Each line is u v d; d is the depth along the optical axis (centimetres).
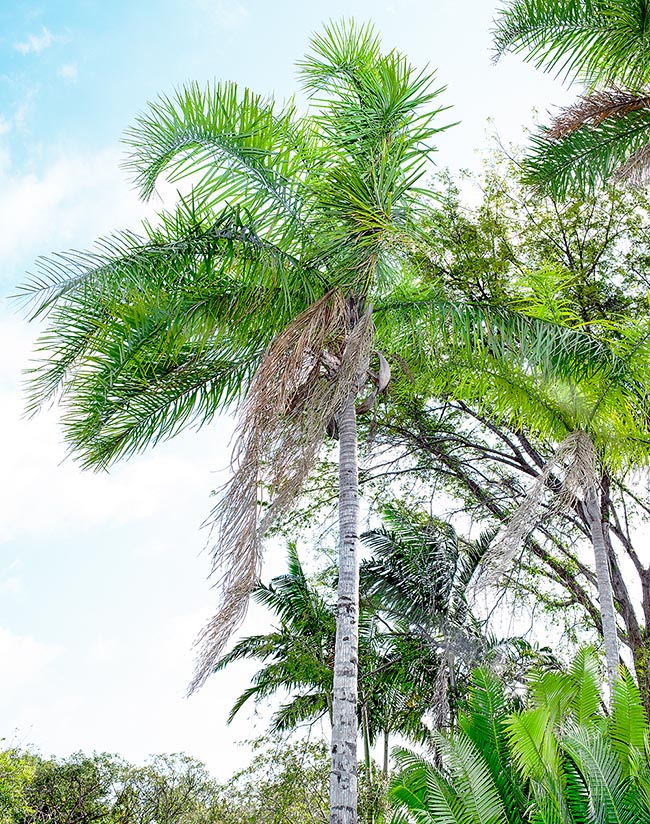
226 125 946
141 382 1004
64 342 905
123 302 888
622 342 997
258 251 939
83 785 2328
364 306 994
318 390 885
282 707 1847
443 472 1788
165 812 2314
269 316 966
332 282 980
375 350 1045
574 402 1055
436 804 623
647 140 1070
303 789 1792
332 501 1708
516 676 1470
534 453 1692
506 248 1597
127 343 899
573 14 1055
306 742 1817
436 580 1652
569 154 1105
